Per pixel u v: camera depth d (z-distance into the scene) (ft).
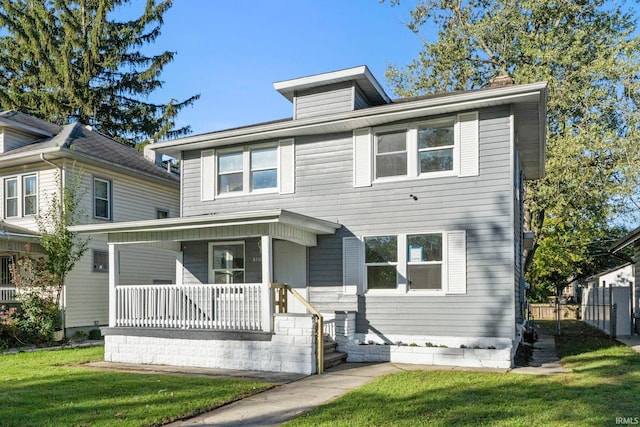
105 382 29.68
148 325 39.81
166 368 36.19
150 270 67.56
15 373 33.24
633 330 57.67
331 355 37.27
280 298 37.73
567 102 71.26
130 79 107.55
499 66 83.56
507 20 80.12
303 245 41.96
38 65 99.45
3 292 55.72
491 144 36.60
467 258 36.60
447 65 87.40
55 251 52.37
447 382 28.30
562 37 74.08
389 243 39.55
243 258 45.09
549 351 42.16
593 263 116.06
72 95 96.84
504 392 25.34
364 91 45.85
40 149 55.21
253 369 35.24
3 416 21.58
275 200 44.09
